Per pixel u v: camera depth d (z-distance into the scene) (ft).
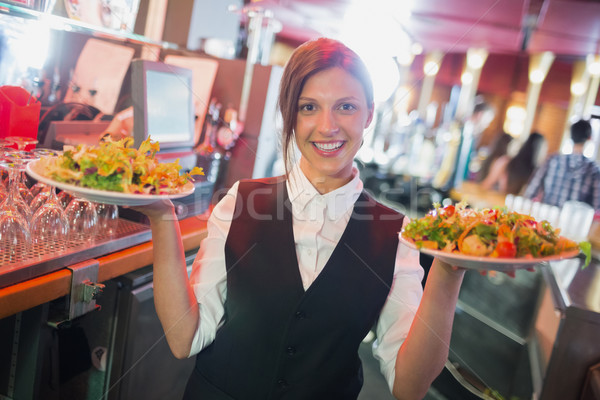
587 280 7.84
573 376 6.68
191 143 7.78
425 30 16.26
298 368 3.73
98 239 5.41
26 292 4.28
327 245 3.78
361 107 3.56
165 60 8.89
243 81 9.70
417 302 3.88
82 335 5.77
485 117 21.24
